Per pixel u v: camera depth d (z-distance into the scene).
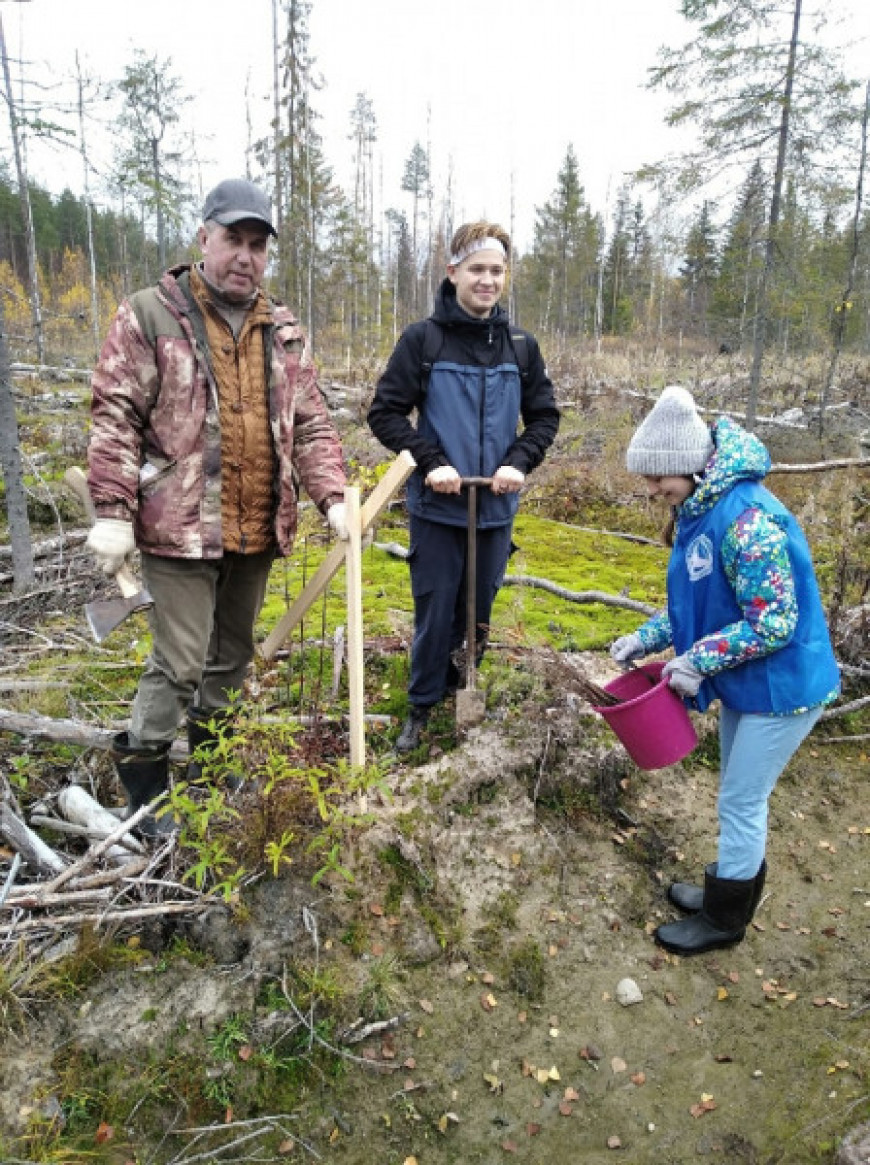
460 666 3.53
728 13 8.09
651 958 2.76
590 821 3.20
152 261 29.30
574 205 34.12
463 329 3.05
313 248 21.69
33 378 12.41
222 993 2.30
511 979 2.62
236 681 2.93
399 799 2.94
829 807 3.54
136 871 2.48
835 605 4.46
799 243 9.01
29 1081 2.07
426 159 36.69
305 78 20.86
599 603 5.05
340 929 2.53
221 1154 2.08
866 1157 2.03
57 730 3.01
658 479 2.43
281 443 2.50
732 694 2.43
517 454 3.15
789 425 9.94
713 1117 2.29
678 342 23.27
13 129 5.76
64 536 5.84
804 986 2.69
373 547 6.01
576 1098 2.33
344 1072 2.28
